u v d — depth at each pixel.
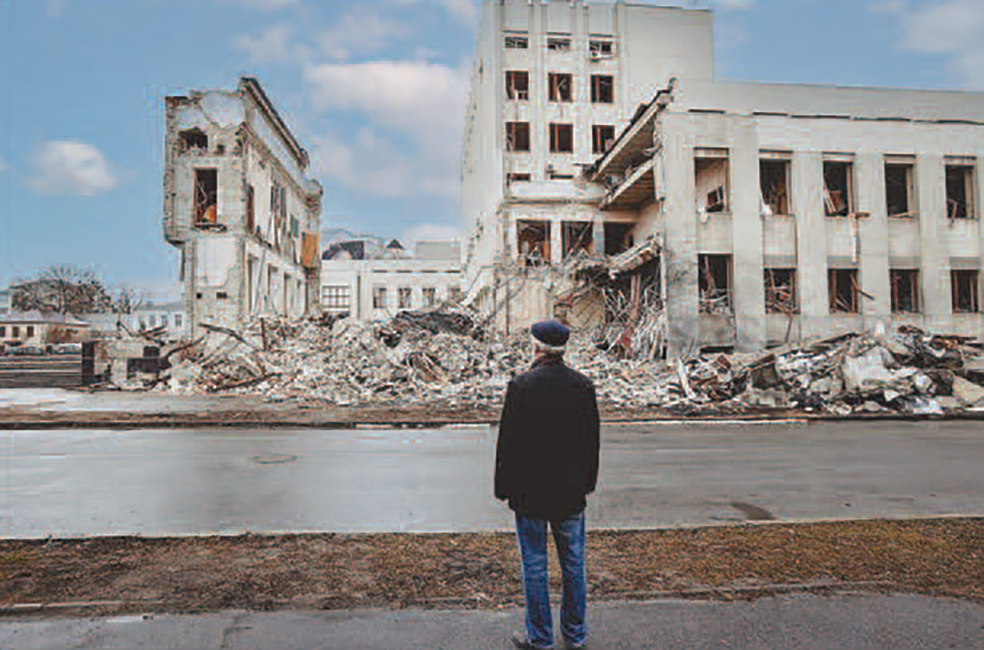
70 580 4.06
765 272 25.33
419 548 4.79
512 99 36.59
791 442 11.50
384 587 3.97
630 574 4.22
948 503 6.57
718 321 24.16
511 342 26.95
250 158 29.34
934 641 3.27
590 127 36.97
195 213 28.19
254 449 10.45
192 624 3.42
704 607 3.70
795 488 7.31
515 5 36.97
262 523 5.66
